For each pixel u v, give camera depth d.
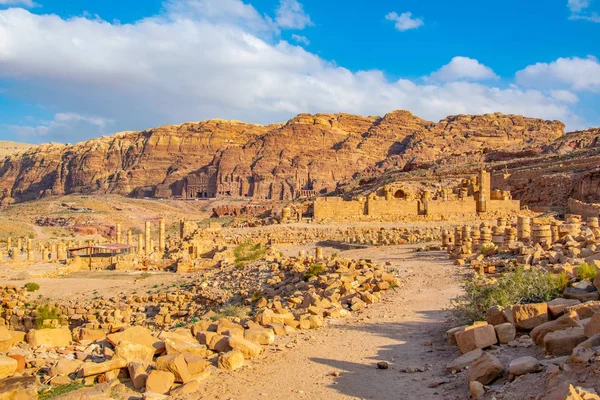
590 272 17.72
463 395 10.49
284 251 55.97
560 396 8.22
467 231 41.22
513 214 76.31
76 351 14.06
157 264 53.44
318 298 22.53
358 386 11.50
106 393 10.73
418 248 45.97
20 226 141.50
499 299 16.67
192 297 35.22
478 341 13.03
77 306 36.91
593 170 85.50
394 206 76.31
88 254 75.62
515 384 10.09
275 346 14.97
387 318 19.19
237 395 10.92
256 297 30.22
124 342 12.42
